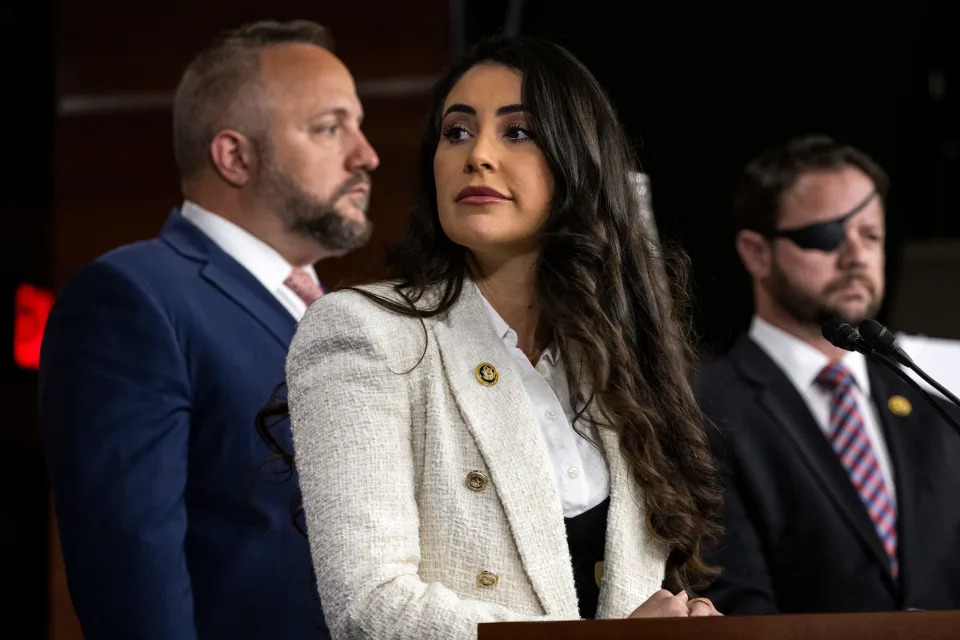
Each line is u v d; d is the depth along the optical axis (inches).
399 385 261.4
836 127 637.3
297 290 444.5
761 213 478.9
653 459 273.3
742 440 433.1
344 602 238.4
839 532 424.8
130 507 366.0
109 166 569.3
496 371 267.9
